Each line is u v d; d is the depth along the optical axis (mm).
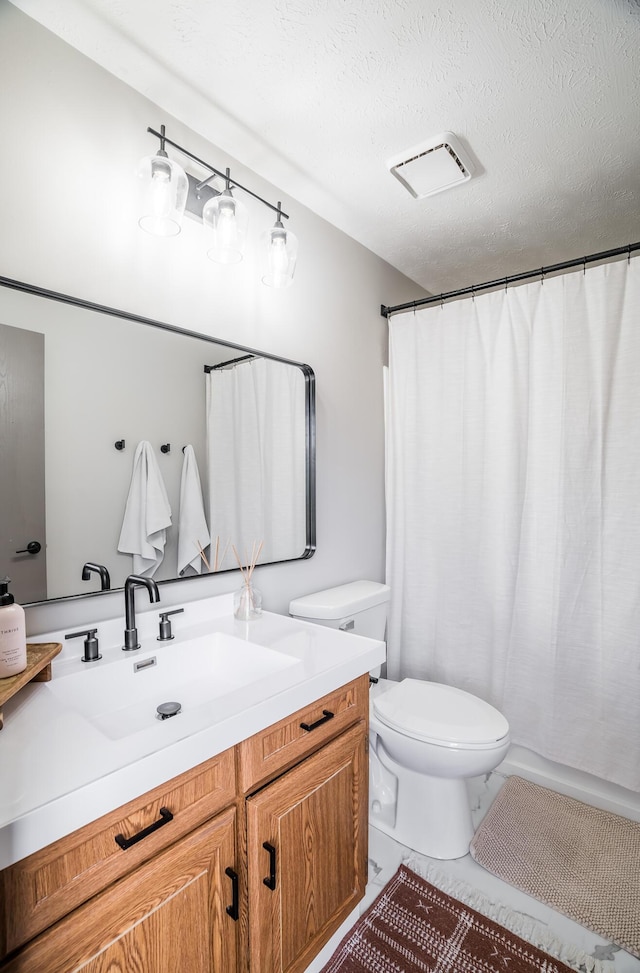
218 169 1559
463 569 2150
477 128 1504
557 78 1314
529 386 1974
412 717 1602
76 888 688
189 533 1430
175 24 1152
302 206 1892
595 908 1401
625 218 1987
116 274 1275
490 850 1627
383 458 2385
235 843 934
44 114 1136
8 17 1081
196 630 1372
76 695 1047
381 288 2354
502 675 2037
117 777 707
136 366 1304
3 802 633
